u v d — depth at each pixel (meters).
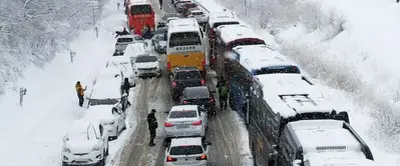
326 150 13.42
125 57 35.16
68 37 42.81
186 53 32.66
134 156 21.03
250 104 20.92
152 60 35.56
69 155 19.33
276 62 23.61
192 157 18.22
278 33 48.16
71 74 35.34
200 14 52.53
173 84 29.11
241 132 23.61
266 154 16.92
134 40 43.50
